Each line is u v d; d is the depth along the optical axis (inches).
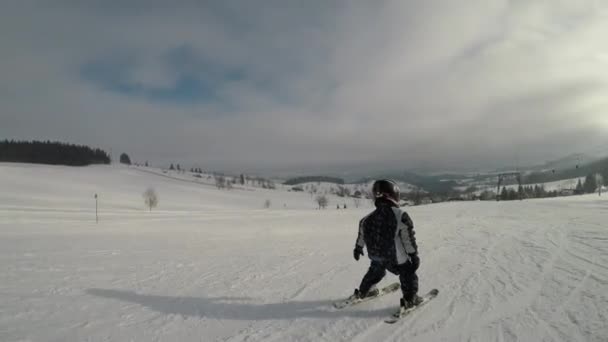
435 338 122.6
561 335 121.0
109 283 207.9
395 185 151.6
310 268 247.0
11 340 125.6
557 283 183.6
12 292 188.4
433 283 195.6
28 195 2295.8
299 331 132.3
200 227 714.2
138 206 2374.5
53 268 253.4
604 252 266.1
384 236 144.3
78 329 136.3
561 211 775.7
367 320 141.8
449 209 1056.2
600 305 147.6
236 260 284.0
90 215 1359.5
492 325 132.1
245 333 131.4
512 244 327.6
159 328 137.3
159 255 314.0
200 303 168.4
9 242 430.6
